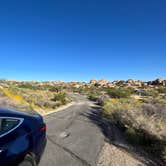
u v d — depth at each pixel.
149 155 8.12
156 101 31.52
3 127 4.18
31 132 4.71
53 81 195.62
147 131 9.90
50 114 17.69
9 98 19.06
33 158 4.61
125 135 11.13
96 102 43.41
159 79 175.25
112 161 7.00
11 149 3.98
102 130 12.00
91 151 7.83
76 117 16.66
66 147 8.02
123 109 15.90
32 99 24.61
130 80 199.12
